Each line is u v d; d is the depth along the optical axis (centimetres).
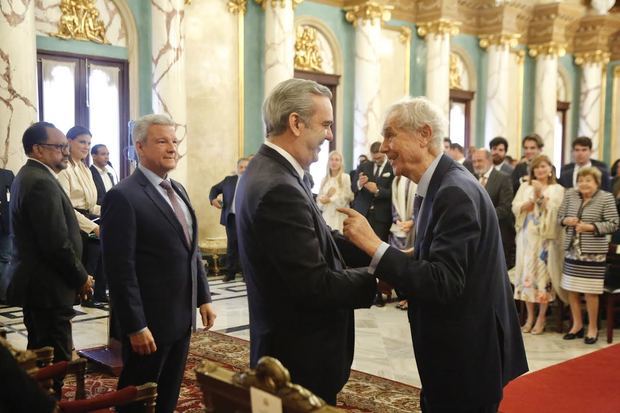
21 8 635
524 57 1317
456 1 1113
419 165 202
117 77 804
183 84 809
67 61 758
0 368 132
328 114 201
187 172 855
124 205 256
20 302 312
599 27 1398
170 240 266
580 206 528
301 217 184
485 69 1237
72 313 328
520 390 399
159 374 273
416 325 201
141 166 272
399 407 372
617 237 599
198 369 140
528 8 1290
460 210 187
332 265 200
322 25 1000
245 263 199
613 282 553
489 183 616
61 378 238
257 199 186
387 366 460
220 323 574
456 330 192
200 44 867
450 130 1223
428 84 1121
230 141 902
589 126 1444
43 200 306
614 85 1475
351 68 1035
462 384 193
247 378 129
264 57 916
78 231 334
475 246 186
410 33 1112
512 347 208
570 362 464
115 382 397
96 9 777
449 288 180
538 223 552
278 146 199
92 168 653
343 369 204
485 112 1242
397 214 649
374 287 191
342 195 739
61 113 758
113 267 253
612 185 704
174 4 789
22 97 638
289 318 195
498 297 198
